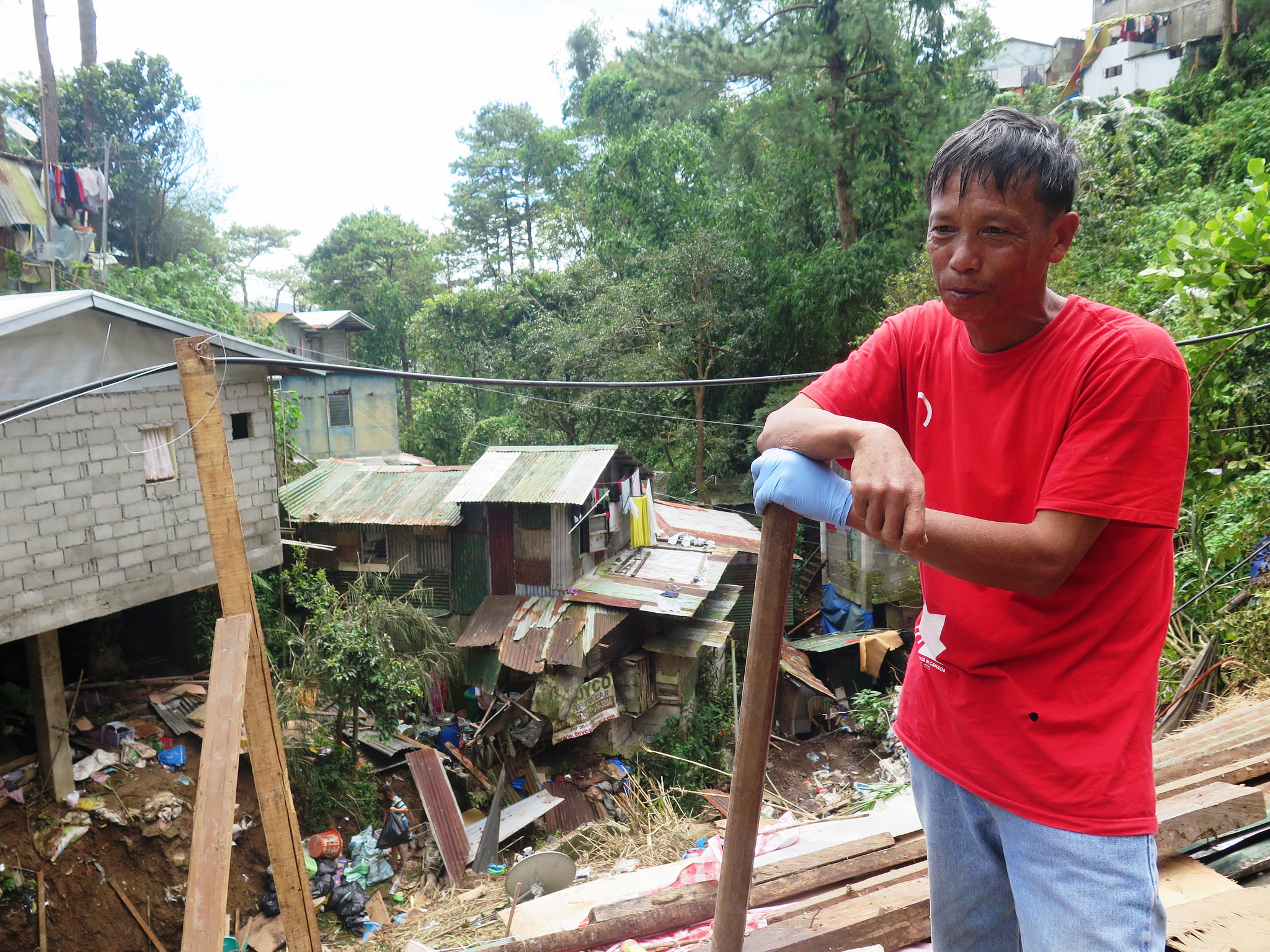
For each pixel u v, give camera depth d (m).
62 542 9.02
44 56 18.39
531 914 3.07
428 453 28.25
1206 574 7.10
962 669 1.32
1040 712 1.22
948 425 1.34
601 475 14.26
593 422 22.55
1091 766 1.17
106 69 22.88
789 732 15.87
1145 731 1.19
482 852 10.68
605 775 13.12
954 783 1.37
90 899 9.10
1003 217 1.11
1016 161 1.09
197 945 1.89
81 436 9.12
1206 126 20.17
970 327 1.25
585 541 14.51
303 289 43.28
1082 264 12.84
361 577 12.97
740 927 1.34
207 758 2.19
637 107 26.47
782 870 2.75
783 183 19.94
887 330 1.46
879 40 16.77
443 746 12.68
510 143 39.31
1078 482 1.08
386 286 35.91
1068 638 1.20
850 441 1.11
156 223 23.59
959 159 1.14
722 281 20.98
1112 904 1.13
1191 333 5.88
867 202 18.66
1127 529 1.14
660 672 14.42
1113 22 30.25
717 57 17.38
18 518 8.62
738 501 21.58
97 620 11.83
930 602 1.37
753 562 17.77
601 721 12.93
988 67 34.72
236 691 2.33
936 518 1.08
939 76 18.00
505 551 14.23
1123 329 1.13
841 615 19.30
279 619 12.39
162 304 17.80
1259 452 6.41
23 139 19.73
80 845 9.30
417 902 10.05
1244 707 3.97
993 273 1.14
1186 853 2.32
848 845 2.82
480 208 38.91
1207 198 14.03
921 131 17.11
